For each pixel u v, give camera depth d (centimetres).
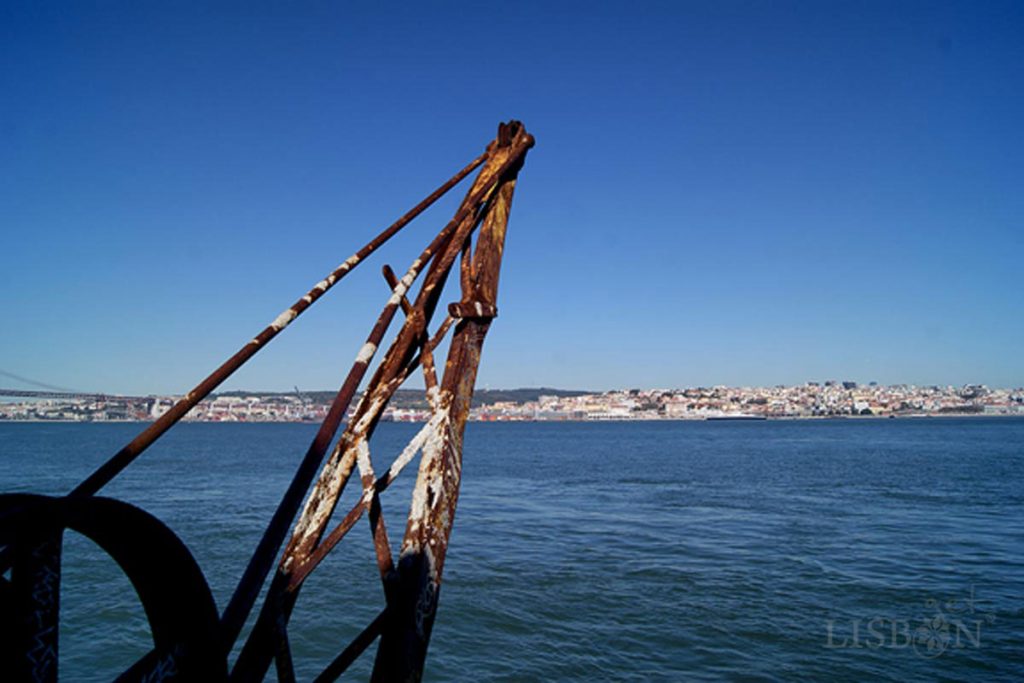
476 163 389
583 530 2230
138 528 191
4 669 170
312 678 999
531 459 6456
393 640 252
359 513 269
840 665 1036
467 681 978
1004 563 1708
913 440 9544
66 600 1330
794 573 1603
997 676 998
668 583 1505
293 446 8725
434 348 312
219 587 1469
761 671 1015
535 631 1182
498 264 356
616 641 1136
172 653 207
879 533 2152
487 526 2319
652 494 3341
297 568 249
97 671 1004
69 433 13025
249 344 273
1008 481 3825
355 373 283
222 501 2972
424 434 295
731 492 3416
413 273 309
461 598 1374
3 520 155
